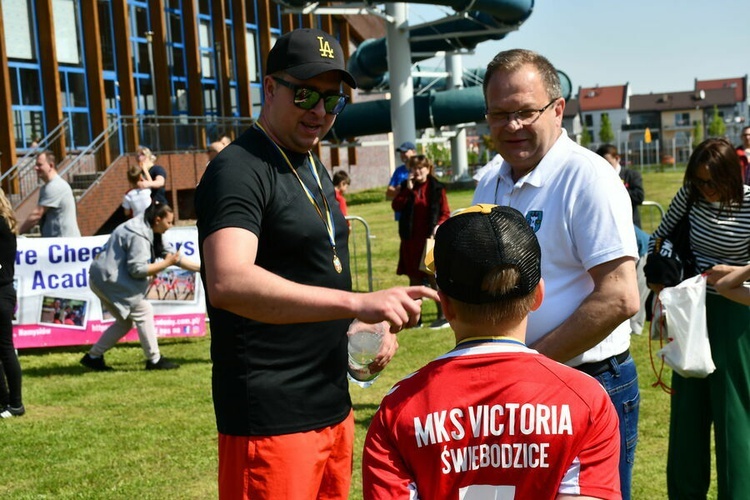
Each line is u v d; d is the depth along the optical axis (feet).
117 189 63.77
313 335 9.12
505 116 9.59
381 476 6.41
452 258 6.54
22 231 33.78
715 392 13.21
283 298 7.57
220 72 102.12
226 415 9.06
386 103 91.66
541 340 9.29
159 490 16.33
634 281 9.05
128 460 18.07
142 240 26.53
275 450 8.89
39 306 31.81
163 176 38.55
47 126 71.67
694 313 12.84
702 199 13.48
